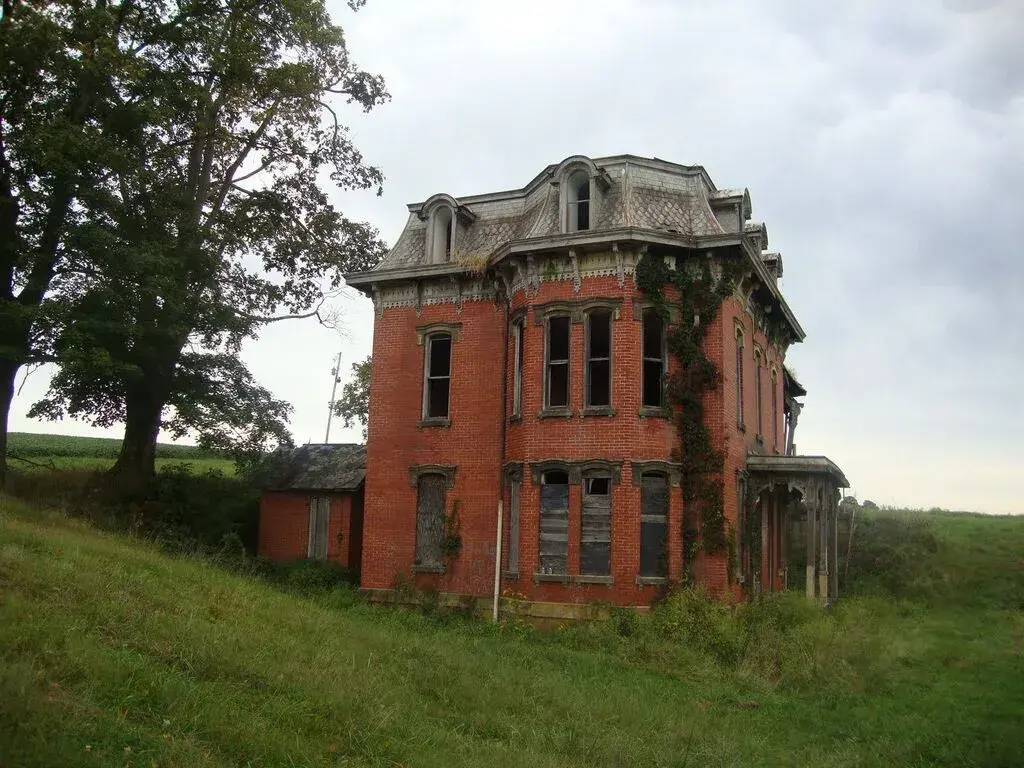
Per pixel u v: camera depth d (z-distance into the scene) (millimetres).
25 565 11742
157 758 7102
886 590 29750
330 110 29000
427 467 23453
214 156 28141
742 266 21172
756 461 22531
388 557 23625
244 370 27656
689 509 20125
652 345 21250
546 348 21438
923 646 19969
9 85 21688
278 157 29078
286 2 25547
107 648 9445
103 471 27328
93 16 21250
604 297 20844
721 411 20516
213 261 25312
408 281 24656
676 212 21969
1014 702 14484
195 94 24031
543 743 9984
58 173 20938
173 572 15109
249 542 29016
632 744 10438
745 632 17922
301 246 29516
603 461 20250
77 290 22422
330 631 13875
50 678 8109
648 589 19578
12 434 56781
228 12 26188
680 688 14695
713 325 20906
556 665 15648
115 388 26172
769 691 15203
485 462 22781
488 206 25109
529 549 20703
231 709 8594
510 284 22656
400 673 12211
